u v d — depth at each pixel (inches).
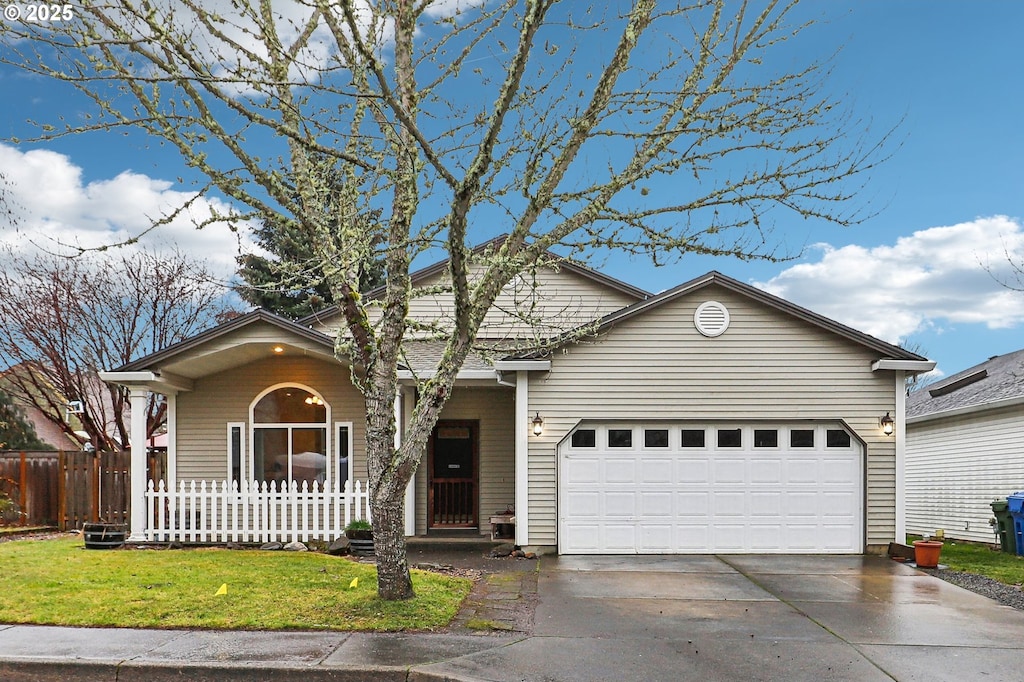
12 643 276.7
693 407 527.2
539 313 619.8
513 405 622.2
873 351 527.8
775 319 530.6
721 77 322.0
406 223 324.5
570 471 529.0
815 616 341.4
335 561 444.1
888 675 258.5
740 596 383.6
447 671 251.9
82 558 448.1
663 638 301.3
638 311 526.6
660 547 525.0
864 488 524.4
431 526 614.2
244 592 351.6
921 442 773.9
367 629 297.7
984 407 626.2
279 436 594.2
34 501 629.9
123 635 287.9
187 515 573.3
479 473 616.1
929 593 394.9
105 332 875.4
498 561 493.7
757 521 527.2
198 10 293.3
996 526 583.8
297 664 254.8
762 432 532.7
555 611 346.0
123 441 869.8
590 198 321.7
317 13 340.8
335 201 344.2
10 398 856.9
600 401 528.1
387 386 333.1
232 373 597.3
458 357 327.0
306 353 575.2
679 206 319.3
